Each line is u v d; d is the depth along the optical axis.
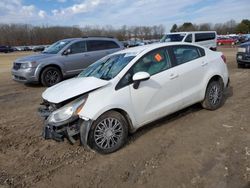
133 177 3.69
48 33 94.69
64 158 4.32
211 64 5.95
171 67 5.21
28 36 95.88
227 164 3.83
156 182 3.55
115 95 4.38
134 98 4.58
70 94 4.27
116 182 3.61
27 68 10.12
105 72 4.84
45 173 3.92
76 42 11.16
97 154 4.38
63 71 10.73
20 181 3.76
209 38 18.92
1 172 4.00
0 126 5.91
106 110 4.25
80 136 4.22
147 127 5.35
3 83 11.73
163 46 5.27
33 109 7.14
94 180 3.69
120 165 4.01
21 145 4.88
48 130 4.36
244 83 9.20
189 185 3.43
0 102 8.05
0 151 4.68
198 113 5.98
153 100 4.85
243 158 3.96
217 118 5.64
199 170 3.74
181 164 3.93
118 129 4.43
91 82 4.50
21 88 10.30
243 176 3.52
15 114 6.76
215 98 6.09
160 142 4.68
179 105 5.30
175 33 18.36
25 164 4.21
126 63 4.76
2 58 35.12
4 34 94.38
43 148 4.71
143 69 4.82
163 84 4.98
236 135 4.77
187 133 4.98
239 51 13.09
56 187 3.59
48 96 4.53
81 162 4.17
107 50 11.91
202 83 5.75
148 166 3.94
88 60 11.34
